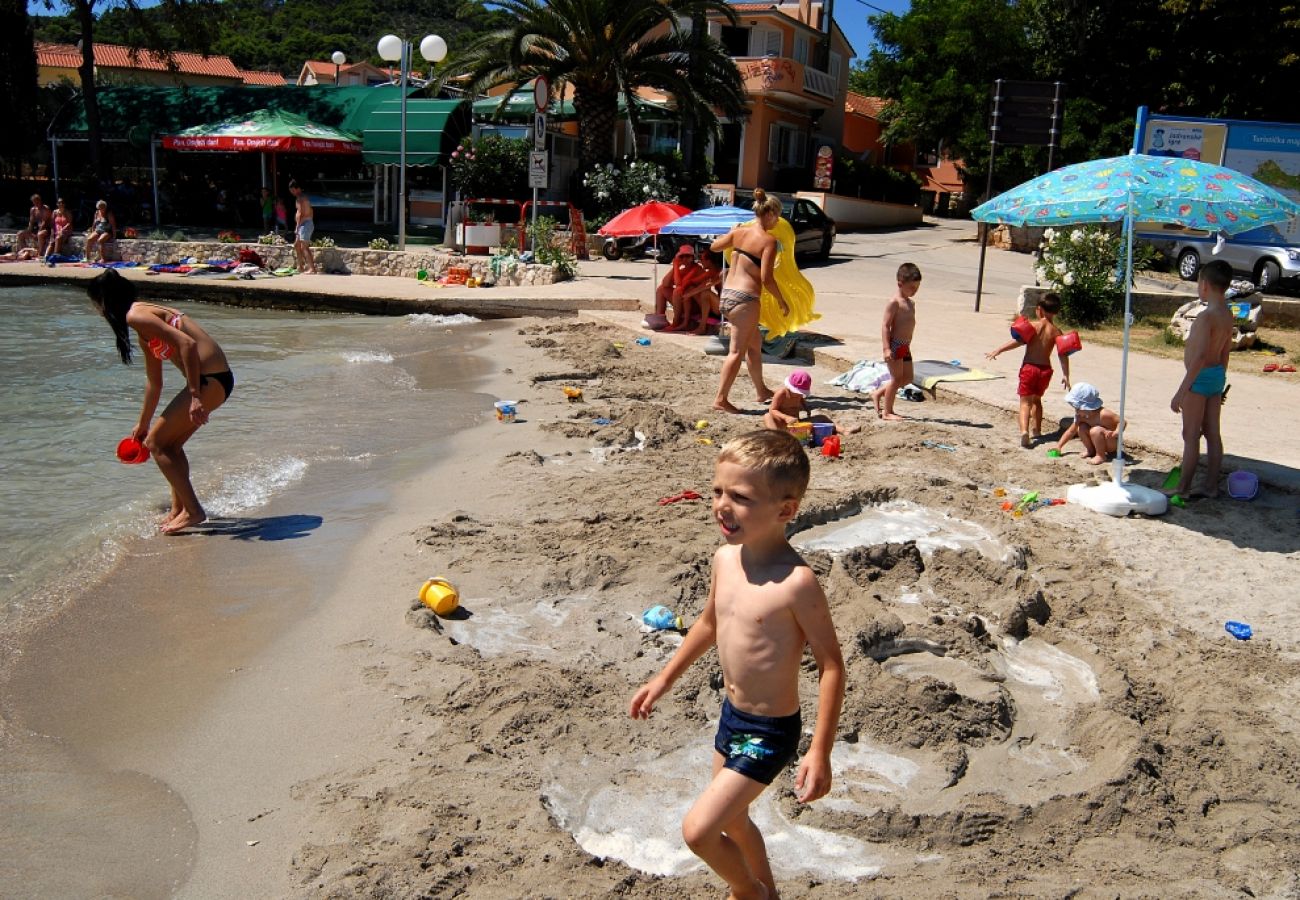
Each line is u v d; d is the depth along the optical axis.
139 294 21.31
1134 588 6.43
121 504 7.68
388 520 7.43
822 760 3.11
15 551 6.71
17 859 3.74
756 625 3.19
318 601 6.02
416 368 13.46
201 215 32.38
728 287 10.66
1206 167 7.09
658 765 4.46
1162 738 4.79
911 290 9.95
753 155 41.34
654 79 29.58
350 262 23.94
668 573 6.30
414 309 19.02
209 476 8.41
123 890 3.59
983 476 8.52
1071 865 3.90
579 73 29.27
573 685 4.99
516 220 27.89
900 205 44.00
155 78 60.62
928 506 7.79
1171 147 18.23
